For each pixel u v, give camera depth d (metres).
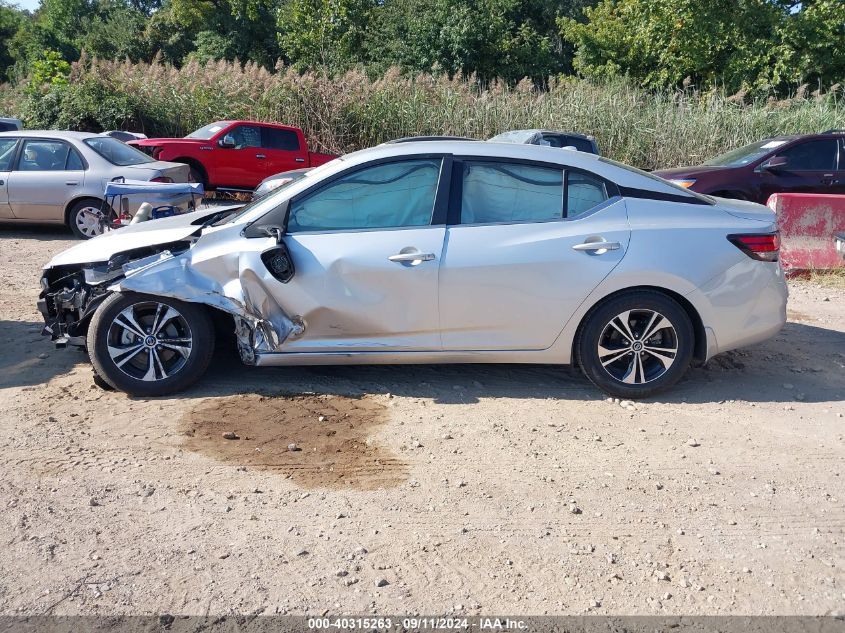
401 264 4.71
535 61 29.69
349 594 2.94
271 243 4.71
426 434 4.38
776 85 23.30
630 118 19.16
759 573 3.11
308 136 20.28
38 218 11.06
